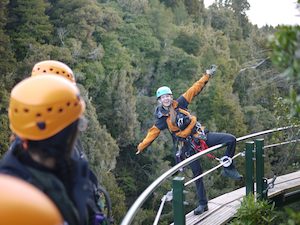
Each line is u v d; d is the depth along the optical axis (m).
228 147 4.57
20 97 1.44
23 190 1.08
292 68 1.26
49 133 1.43
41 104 1.42
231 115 32.25
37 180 1.38
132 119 27.48
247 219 4.20
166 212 22.03
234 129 31.70
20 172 1.40
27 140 1.44
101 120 27.27
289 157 7.00
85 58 27.98
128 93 27.95
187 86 32.53
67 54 25.98
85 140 22.89
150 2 37.72
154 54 33.19
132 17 34.41
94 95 27.38
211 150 4.16
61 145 1.46
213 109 31.92
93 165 23.05
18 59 25.25
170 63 33.12
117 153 24.83
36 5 26.41
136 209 2.40
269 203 5.04
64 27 28.38
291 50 1.27
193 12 46.84
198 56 36.44
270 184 5.28
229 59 37.50
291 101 1.43
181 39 36.81
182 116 4.48
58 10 28.52
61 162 1.47
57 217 1.10
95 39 30.25
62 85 1.47
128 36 32.91
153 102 29.88
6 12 25.33
